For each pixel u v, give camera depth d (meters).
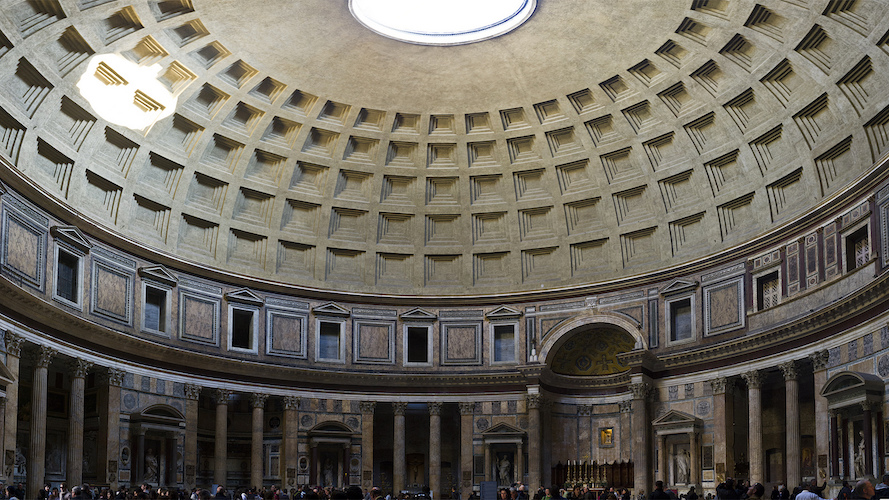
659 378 43.44
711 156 41.78
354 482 45.78
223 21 36.72
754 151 39.91
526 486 45.50
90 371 38.31
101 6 33.53
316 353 46.94
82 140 37.81
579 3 35.91
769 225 39.69
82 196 38.41
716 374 40.72
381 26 38.09
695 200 43.38
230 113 42.88
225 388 43.50
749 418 38.69
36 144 35.34
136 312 40.41
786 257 38.12
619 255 46.12
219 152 44.34
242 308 45.25
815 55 34.41
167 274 42.09
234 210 45.53
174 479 40.12
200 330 43.34
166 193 42.62
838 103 34.44
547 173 47.06
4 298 31.42
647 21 36.78
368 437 46.56
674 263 44.25
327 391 46.53
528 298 47.78
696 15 35.78
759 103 38.34
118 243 39.69
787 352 36.94
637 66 40.44
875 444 29.28
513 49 39.69
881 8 30.02
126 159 40.56
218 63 39.69
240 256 46.19
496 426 46.09
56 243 35.62
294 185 46.88
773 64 36.25
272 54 39.59
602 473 45.75
